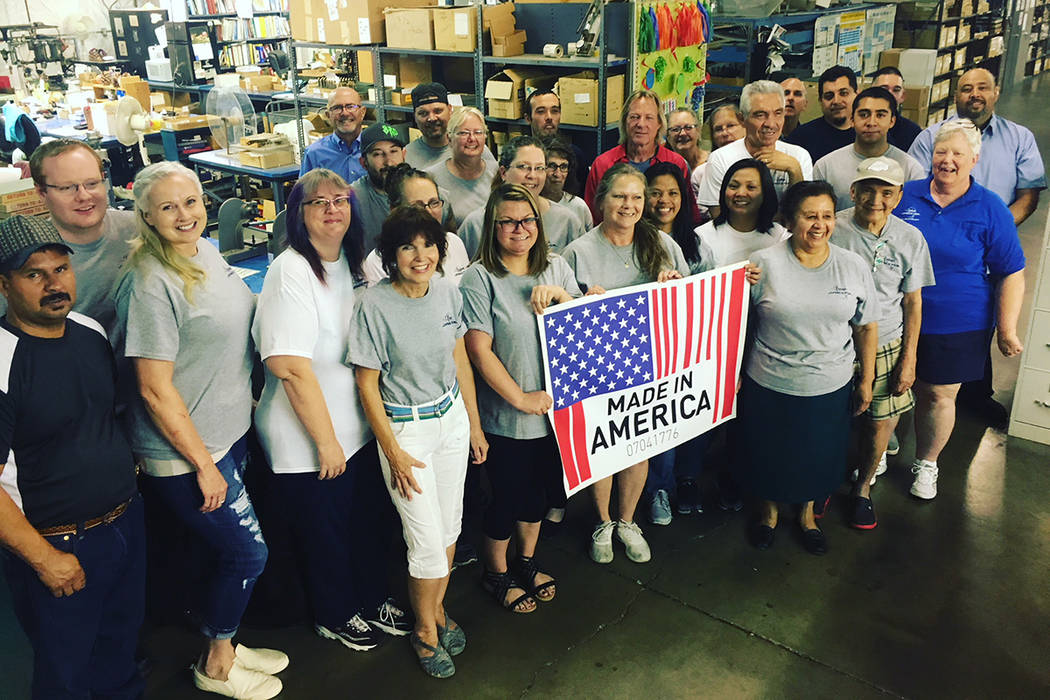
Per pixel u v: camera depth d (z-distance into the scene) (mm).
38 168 2137
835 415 2926
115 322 2221
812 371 2842
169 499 2180
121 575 2117
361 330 2209
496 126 6047
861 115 3463
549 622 2807
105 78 8586
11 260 1698
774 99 3406
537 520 2830
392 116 6949
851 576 3014
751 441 3041
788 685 2516
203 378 2121
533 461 2693
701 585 2982
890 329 3076
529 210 2387
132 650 2273
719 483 3482
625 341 2705
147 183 1937
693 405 2979
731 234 3080
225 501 2230
